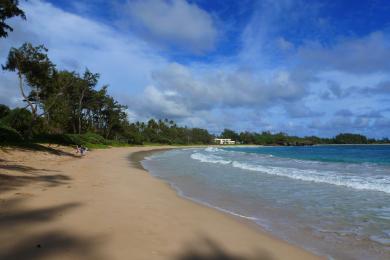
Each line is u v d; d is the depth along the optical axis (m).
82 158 33.44
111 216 8.97
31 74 41.56
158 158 42.75
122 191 13.44
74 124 74.25
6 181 13.27
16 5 28.23
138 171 23.62
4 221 7.89
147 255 6.25
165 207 10.83
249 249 7.05
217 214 10.31
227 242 7.45
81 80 71.06
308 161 35.41
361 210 10.89
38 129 54.84
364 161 35.25
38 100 44.81
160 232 7.81
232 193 14.53
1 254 5.89
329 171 23.31
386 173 21.81
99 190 13.24
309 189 15.28
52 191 12.13
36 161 24.19
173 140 145.88
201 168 26.81
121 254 6.20
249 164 30.80
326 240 7.83
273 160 37.59
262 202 12.47
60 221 8.14
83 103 76.00
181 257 6.31
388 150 72.88
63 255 5.97
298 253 6.89
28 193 11.35
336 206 11.55
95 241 6.84
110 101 86.81
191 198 13.34
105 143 73.50
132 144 101.00
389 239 7.89
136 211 9.81
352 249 7.20
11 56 39.81
